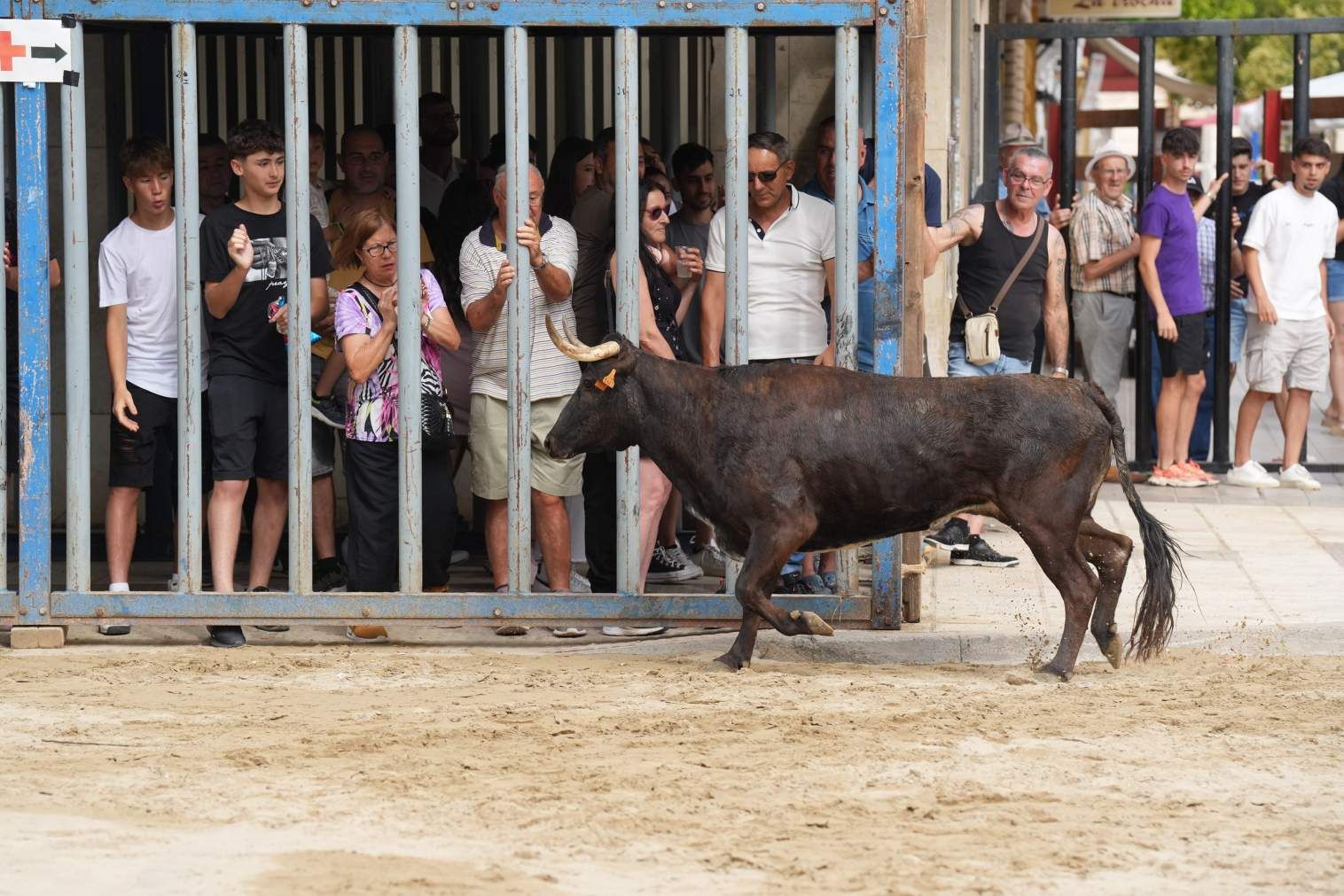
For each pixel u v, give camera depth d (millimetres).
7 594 11438
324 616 11391
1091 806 7875
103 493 14875
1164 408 17969
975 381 10305
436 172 14461
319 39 15000
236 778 8250
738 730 9164
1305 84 18031
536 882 6805
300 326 11250
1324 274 19141
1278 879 6922
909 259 11188
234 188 14359
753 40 14961
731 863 7055
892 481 10273
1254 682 10391
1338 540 14961
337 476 15141
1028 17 28531
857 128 11195
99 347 14703
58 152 14391
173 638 11727
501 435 11719
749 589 10398
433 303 11422
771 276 11578
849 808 7785
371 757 8625
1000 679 10523
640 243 11852
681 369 10523
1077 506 10227
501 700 9906
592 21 11156
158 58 14094
